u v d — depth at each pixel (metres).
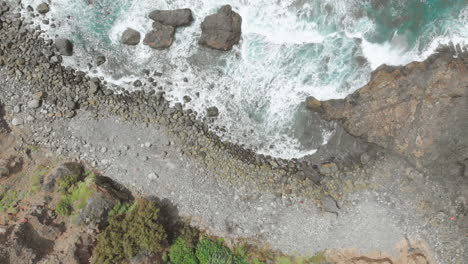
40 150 15.31
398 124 16.02
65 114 15.59
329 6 16.00
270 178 16.03
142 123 15.88
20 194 14.19
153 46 16.08
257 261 15.14
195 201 15.63
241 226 15.61
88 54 16.00
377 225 15.72
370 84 15.86
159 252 14.58
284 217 15.73
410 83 15.62
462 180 15.80
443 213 15.74
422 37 16.09
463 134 15.40
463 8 16.12
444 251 15.54
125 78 16.06
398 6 16.09
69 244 13.48
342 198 16.00
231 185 15.85
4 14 15.73
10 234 12.83
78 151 15.55
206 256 14.93
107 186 15.06
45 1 15.95
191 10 16.09
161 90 16.08
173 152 15.83
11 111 15.37
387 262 15.28
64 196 14.37
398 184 16.05
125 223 14.23
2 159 14.48
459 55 15.72
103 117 15.78
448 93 15.37
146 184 15.61
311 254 15.51
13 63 15.59
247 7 16.12
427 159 15.98
